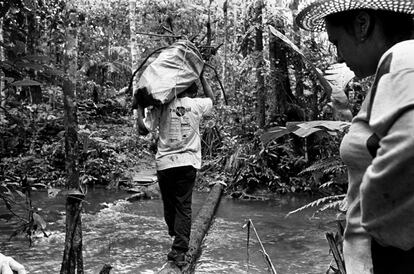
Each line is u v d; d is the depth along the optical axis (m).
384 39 1.25
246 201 7.93
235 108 10.16
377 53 1.26
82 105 13.22
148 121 4.38
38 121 9.02
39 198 7.60
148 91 4.13
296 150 9.13
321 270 4.20
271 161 8.88
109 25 18.42
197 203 7.61
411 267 1.12
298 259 4.55
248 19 10.30
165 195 4.30
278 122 9.23
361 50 1.29
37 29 6.88
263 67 9.22
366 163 1.17
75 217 3.04
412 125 0.97
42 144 9.31
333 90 2.67
